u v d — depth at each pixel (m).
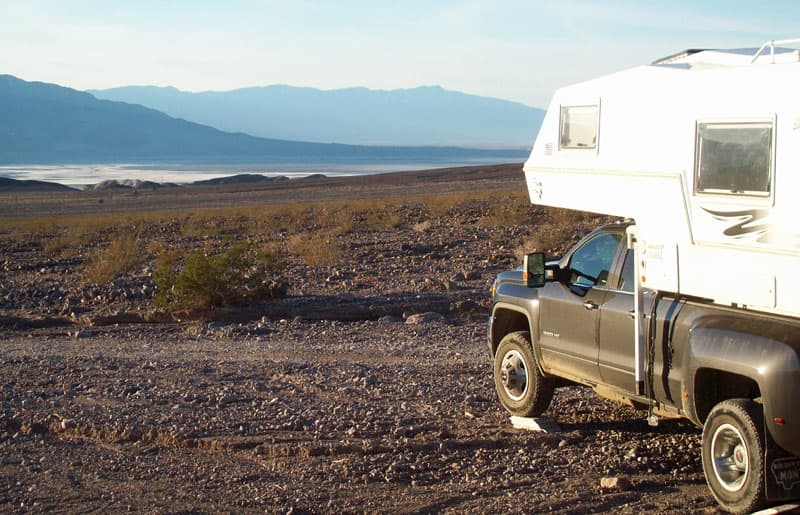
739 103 6.08
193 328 15.10
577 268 8.17
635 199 7.06
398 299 17.20
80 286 19.95
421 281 19.38
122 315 16.52
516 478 7.10
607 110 7.31
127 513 6.41
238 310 16.59
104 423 8.56
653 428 8.47
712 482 6.41
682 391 6.66
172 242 29.80
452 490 6.84
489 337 9.48
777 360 5.83
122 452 7.87
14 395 9.82
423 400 9.55
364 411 9.02
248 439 8.07
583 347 7.91
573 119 7.73
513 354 8.94
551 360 8.38
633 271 7.39
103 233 34.25
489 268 21.12
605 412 9.08
